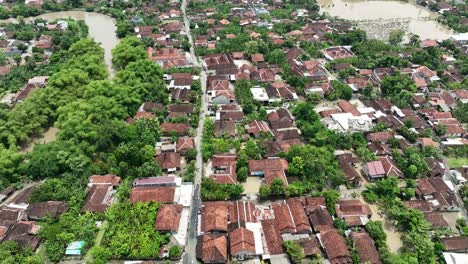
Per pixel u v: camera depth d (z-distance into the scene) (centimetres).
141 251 7112
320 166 8806
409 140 10294
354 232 7456
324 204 8100
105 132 9594
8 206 8012
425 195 8406
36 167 8881
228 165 9125
